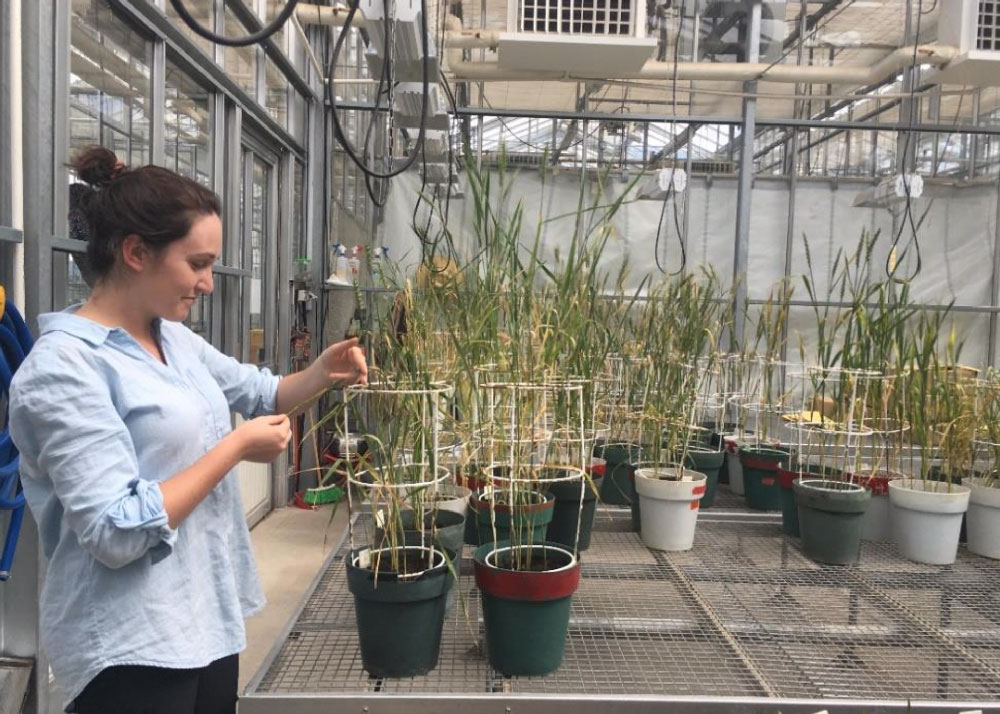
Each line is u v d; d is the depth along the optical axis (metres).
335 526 3.91
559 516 2.48
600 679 1.59
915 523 2.48
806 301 5.07
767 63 4.53
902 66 4.23
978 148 5.03
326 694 1.42
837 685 1.56
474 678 1.59
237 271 3.33
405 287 1.98
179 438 1.12
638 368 3.28
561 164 5.05
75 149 2.05
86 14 2.09
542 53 3.77
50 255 1.81
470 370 1.96
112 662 1.06
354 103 4.58
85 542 0.98
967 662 1.69
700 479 2.69
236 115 3.27
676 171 4.34
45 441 0.99
